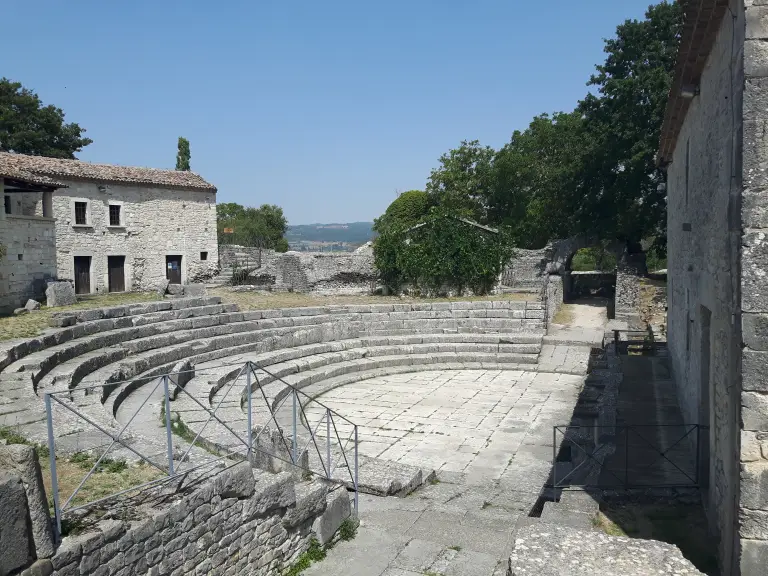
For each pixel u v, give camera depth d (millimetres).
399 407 15336
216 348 18141
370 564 6832
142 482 6254
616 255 32156
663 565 4422
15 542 4086
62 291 20438
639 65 28984
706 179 8180
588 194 31859
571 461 11281
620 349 19062
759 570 5332
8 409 9047
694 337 9797
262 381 15719
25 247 20172
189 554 5434
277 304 24344
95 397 10406
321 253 29844
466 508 8898
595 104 31547
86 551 4547
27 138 41812
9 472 4191
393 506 8703
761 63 5273
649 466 9125
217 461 6469
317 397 16219
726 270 6215
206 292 28016
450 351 21016
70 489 6047
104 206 32312
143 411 11430
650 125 28578
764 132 5285
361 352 20062
